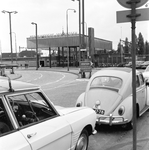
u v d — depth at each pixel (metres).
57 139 2.90
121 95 5.46
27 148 2.39
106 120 5.19
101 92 5.70
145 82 6.75
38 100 3.10
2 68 3.78
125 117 5.18
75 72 31.55
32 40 56.75
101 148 4.46
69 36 50.66
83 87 14.36
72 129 3.23
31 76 27.05
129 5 3.53
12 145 2.28
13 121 2.51
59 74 29.62
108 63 49.53
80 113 3.69
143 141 4.76
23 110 2.88
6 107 2.52
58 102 9.29
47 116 3.10
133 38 3.49
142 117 6.57
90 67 20.59
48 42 54.34
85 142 3.81
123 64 43.47
